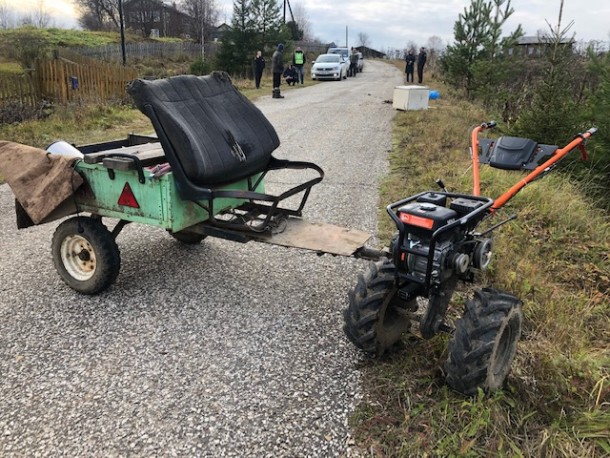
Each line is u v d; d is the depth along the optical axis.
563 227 5.41
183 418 2.78
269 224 3.90
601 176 7.01
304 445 2.60
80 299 4.04
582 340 3.59
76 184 3.78
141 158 3.75
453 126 10.87
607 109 6.84
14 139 9.63
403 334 3.43
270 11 28.12
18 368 3.19
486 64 15.12
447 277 2.83
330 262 4.78
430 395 2.89
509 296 2.80
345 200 6.52
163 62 34.94
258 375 3.14
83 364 3.23
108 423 2.74
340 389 3.00
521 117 8.07
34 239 5.32
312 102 17.16
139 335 3.56
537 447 2.50
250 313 3.87
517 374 3.08
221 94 4.03
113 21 65.50
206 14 62.56
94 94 14.77
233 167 3.77
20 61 16.45
